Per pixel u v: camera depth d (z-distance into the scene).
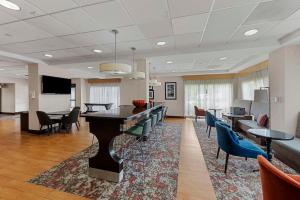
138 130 3.08
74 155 3.34
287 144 2.81
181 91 8.95
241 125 5.07
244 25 2.85
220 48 3.91
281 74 3.64
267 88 4.61
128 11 2.36
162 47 4.09
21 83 10.51
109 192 2.07
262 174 1.32
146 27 2.90
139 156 3.27
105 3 2.14
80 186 2.19
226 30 3.07
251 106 5.83
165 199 1.95
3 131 5.55
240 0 2.11
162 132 5.36
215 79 8.26
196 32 3.15
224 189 2.15
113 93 10.11
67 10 2.29
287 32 3.19
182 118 8.64
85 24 2.75
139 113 2.90
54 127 5.68
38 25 2.75
